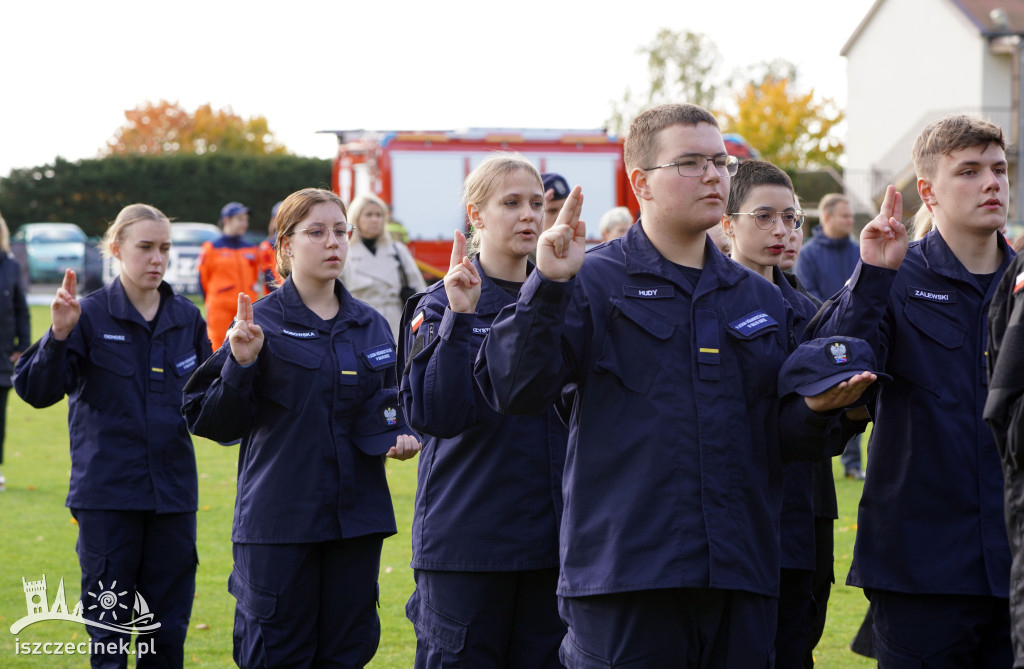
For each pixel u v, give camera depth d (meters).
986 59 35.88
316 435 3.97
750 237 4.29
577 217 2.70
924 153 3.42
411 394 3.30
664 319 2.83
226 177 40.00
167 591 4.67
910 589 3.26
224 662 5.03
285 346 4.00
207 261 11.37
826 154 47.22
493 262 3.85
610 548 2.75
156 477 4.60
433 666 3.71
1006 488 2.83
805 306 4.26
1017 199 33.91
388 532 4.09
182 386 4.76
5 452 10.45
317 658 4.05
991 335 3.02
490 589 3.65
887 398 3.35
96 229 40.41
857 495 8.26
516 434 3.67
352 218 9.30
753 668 2.77
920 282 3.35
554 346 2.72
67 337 4.46
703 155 2.84
